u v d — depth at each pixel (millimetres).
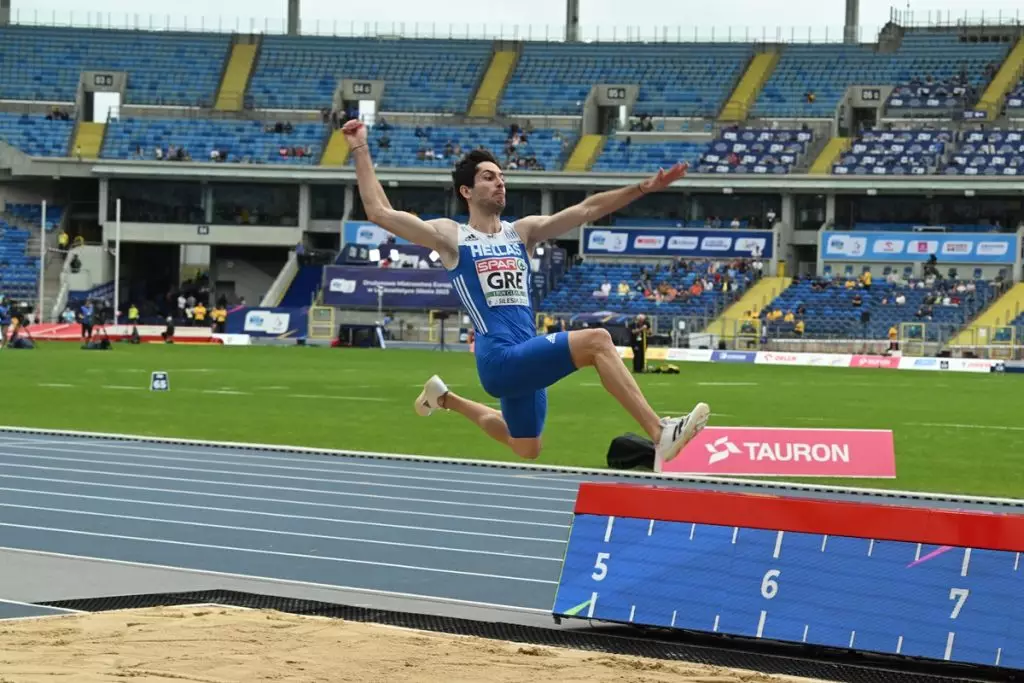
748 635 8344
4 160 64125
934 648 7848
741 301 58094
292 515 14312
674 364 50406
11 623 8484
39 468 17891
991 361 49344
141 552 11930
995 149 60969
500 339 7363
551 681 7141
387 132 67188
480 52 71312
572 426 25406
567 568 9109
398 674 7188
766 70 68188
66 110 68250
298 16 72938
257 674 7070
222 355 49312
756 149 63562
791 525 8523
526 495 16281
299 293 64250
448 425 25203
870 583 8172
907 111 65000
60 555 11602
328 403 29516
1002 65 66062
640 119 66688
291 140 66688
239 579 10680
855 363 51531
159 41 71188
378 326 59406
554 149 65938
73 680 6777
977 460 21062
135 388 32594
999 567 7891
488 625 9031
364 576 10992
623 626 9133
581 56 70500
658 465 6832
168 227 65500
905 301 56406
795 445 18969
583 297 59594
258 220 66812
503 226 7684
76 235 68188
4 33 70250
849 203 63500
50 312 62906
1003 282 56406
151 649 7668
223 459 19500
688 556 8758
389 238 62906
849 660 8250
